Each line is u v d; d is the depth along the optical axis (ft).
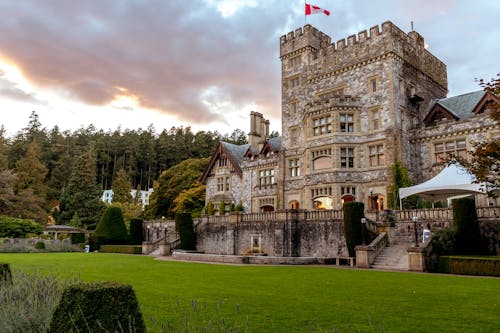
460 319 31.30
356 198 119.65
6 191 197.88
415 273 67.05
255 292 44.55
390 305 36.91
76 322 19.85
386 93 118.93
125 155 370.73
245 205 163.32
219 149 180.04
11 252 130.82
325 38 149.89
